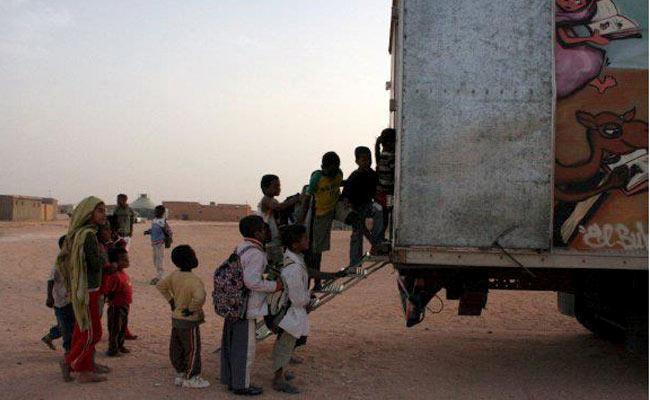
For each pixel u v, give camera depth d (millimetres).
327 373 6719
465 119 5941
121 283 7414
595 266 5895
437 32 6000
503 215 5898
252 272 5848
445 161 5930
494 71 5953
